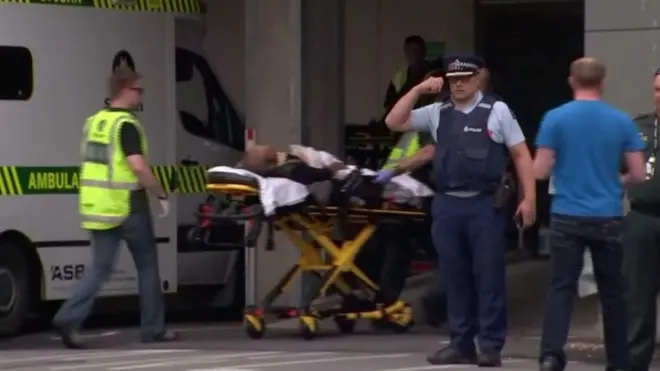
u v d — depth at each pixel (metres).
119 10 52.56
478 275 39.47
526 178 38.62
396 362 41.56
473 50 71.88
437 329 50.72
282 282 48.81
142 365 41.59
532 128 73.50
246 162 45.72
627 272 37.25
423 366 40.41
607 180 35.88
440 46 71.81
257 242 52.75
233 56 58.72
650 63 45.03
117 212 46.25
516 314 53.91
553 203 36.41
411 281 55.75
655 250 37.22
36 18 50.28
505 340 42.28
